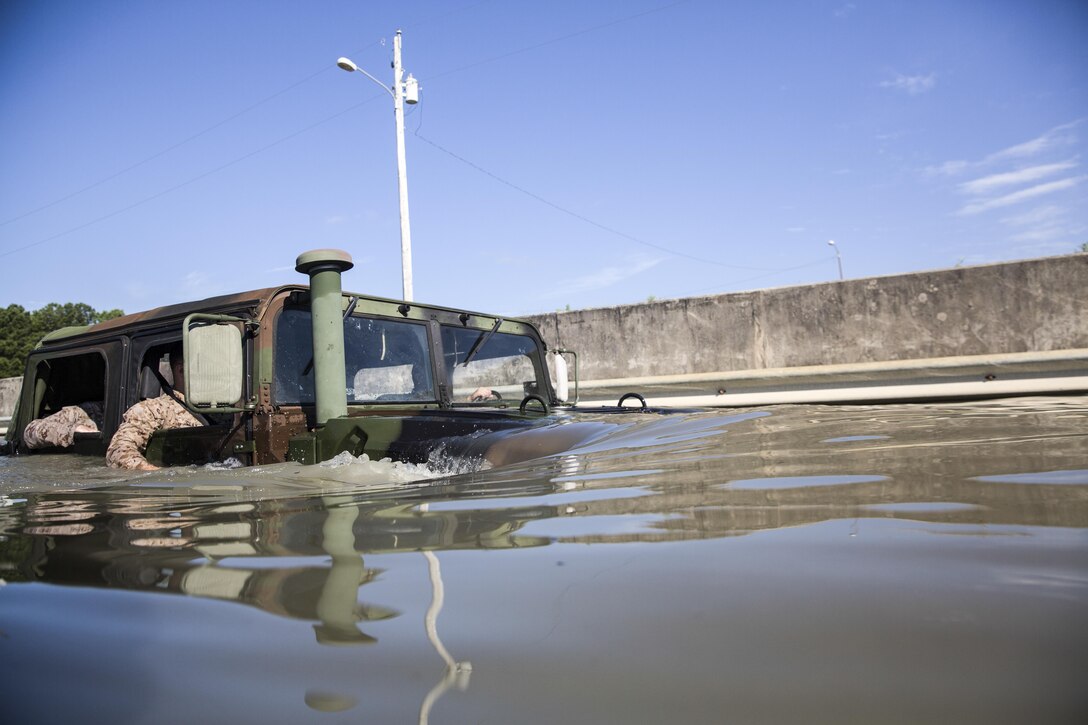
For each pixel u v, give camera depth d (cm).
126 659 55
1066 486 98
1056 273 653
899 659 44
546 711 40
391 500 144
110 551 105
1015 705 37
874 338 710
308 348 299
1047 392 648
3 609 73
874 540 74
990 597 54
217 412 269
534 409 317
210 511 150
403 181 1397
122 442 299
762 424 228
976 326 677
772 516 92
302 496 171
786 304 742
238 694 46
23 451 386
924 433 179
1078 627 47
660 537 85
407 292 1370
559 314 833
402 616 61
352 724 40
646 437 216
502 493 139
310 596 70
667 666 46
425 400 353
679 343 779
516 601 62
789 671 44
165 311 329
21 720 45
